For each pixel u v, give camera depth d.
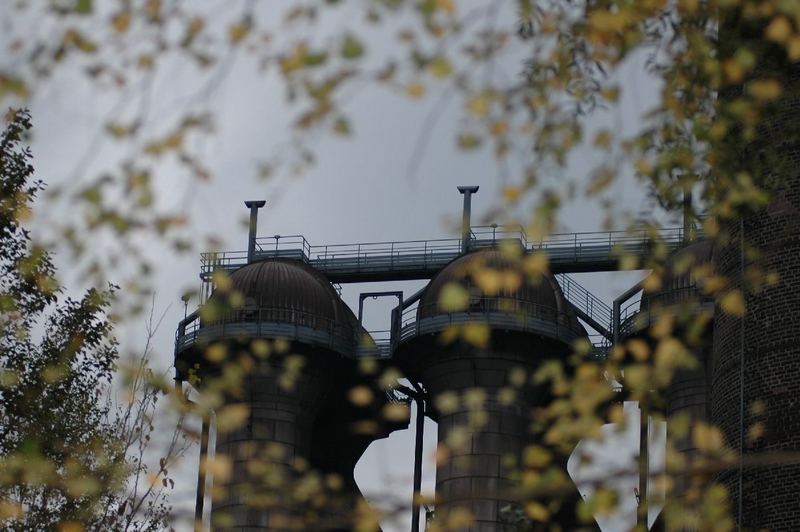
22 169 27.52
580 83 14.55
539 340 76.75
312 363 79.56
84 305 28.41
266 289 80.31
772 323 42.59
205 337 78.31
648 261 17.11
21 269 26.42
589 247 80.06
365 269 84.75
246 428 77.12
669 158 16.27
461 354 77.50
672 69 16.11
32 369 27.16
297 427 78.69
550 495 13.48
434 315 78.31
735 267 44.12
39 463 20.17
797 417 41.41
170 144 12.57
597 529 61.66
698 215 17.09
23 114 27.64
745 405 42.81
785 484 40.84
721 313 45.47
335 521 14.78
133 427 24.12
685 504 14.49
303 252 85.88
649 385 14.56
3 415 26.48
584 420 13.57
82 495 22.61
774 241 42.53
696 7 15.79
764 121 24.61
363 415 83.38
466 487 74.81
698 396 70.25
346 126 12.56
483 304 77.25
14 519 22.06
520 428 76.56
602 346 78.12
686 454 68.75
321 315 80.69
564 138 14.05
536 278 13.83
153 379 18.00
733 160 17.17
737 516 41.66
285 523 14.77
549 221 13.80
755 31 17.81
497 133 13.28
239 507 72.50
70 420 26.39
